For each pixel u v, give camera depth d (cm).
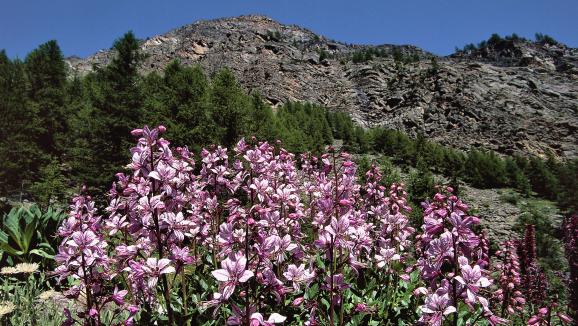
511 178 7644
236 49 15212
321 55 15625
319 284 484
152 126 3064
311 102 12338
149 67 12756
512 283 544
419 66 14938
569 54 18825
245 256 362
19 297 565
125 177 468
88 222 428
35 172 4072
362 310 438
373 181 716
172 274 529
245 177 589
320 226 470
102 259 382
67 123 4662
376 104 12494
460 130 11006
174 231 394
